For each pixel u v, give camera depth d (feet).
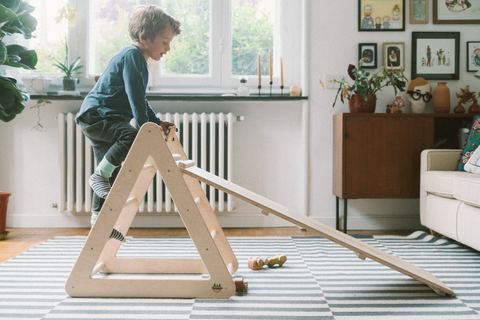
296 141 8.63
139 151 4.16
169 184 4.16
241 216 8.60
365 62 8.44
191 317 3.70
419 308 3.94
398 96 8.41
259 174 8.61
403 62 8.45
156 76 8.68
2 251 6.40
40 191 8.45
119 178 4.19
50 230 8.15
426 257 5.98
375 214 8.60
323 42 8.50
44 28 8.66
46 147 8.43
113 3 8.65
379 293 4.39
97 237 4.21
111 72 5.04
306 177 8.50
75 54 8.58
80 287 4.23
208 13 8.71
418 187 7.65
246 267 5.42
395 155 7.63
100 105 4.96
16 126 8.39
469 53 8.53
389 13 8.45
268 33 8.80
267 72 8.80
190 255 6.09
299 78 8.75
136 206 5.07
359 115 7.59
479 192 5.45
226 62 8.70
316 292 4.42
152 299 4.19
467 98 8.09
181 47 8.72
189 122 8.37
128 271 5.09
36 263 5.56
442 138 8.56
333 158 8.38
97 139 5.08
